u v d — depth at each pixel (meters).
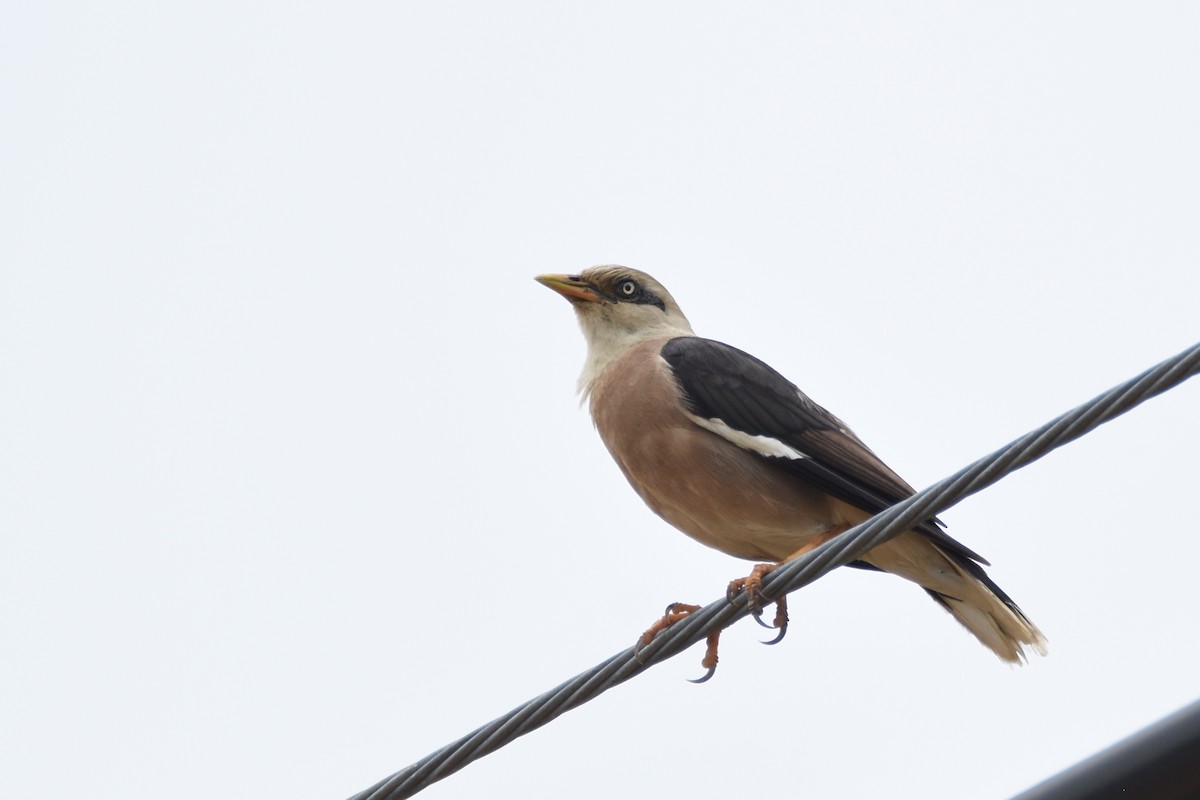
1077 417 7.75
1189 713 6.57
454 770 9.15
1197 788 6.58
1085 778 6.71
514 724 9.09
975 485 8.24
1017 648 12.00
